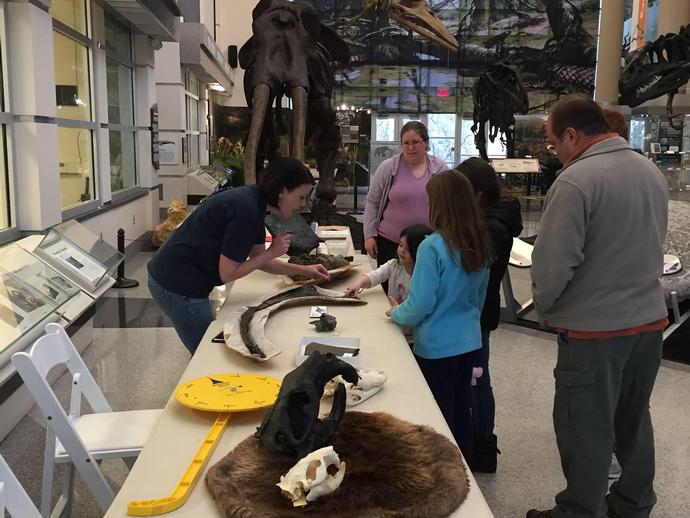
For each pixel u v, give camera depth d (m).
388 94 21.92
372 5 9.05
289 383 1.51
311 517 1.21
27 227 4.96
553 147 2.33
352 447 1.47
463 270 2.36
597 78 14.09
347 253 4.00
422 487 1.31
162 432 1.63
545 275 2.15
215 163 12.79
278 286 3.21
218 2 20.50
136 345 4.61
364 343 2.32
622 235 2.12
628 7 23.02
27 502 1.48
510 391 4.00
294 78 6.00
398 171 3.86
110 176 7.58
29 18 4.72
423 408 1.77
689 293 4.84
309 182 2.60
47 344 2.21
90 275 3.97
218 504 1.29
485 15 21.69
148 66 9.27
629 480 2.44
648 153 10.84
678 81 10.85
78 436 1.96
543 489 2.87
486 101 11.45
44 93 4.98
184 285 2.70
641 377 2.30
